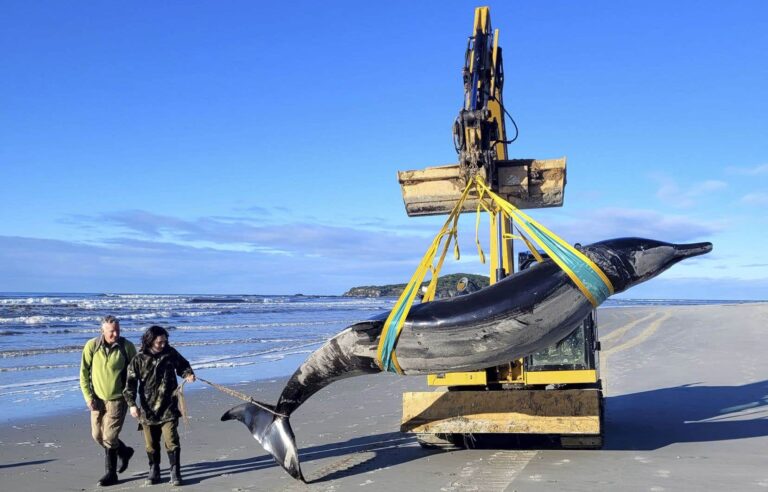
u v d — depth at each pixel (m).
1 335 30.69
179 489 7.03
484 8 8.65
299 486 7.00
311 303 96.62
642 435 8.98
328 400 13.45
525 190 8.18
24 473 7.98
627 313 38.25
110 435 7.32
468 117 7.76
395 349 6.94
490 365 6.98
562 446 8.21
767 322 25.59
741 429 9.22
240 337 30.77
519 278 6.87
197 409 12.83
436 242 7.40
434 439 8.40
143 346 7.24
